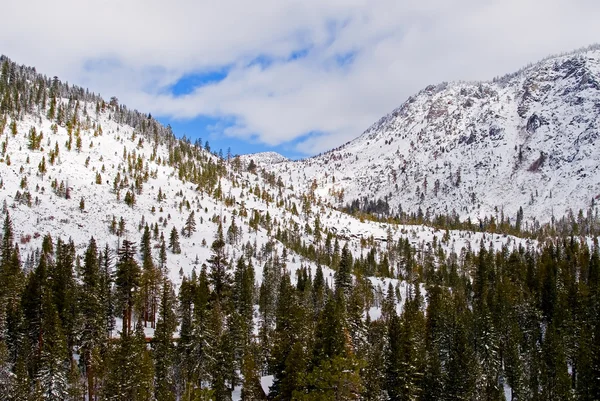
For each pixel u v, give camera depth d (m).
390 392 61.41
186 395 46.59
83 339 66.31
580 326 87.00
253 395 61.50
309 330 71.81
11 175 181.00
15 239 142.25
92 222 172.50
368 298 139.88
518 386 75.50
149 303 102.00
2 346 61.47
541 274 115.31
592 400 66.00
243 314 95.00
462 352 70.81
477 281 130.38
